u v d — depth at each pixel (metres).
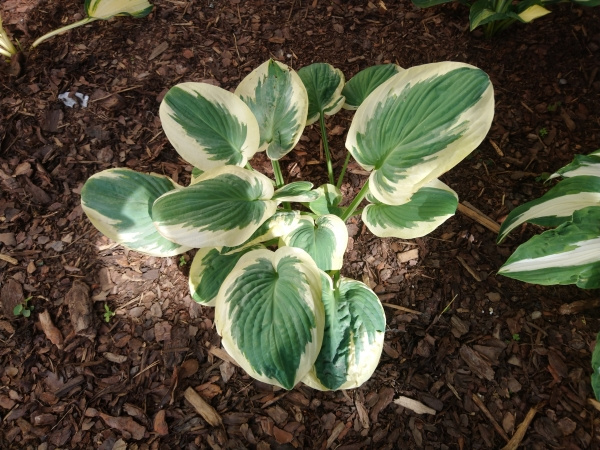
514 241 0.80
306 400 0.69
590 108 0.91
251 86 0.68
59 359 0.72
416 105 0.51
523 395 0.68
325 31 1.03
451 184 0.86
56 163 0.88
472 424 0.66
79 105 0.93
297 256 0.58
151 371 0.71
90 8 0.91
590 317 0.73
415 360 0.71
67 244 0.81
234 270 0.58
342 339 0.59
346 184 0.87
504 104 0.92
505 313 0.74
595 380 0.57
